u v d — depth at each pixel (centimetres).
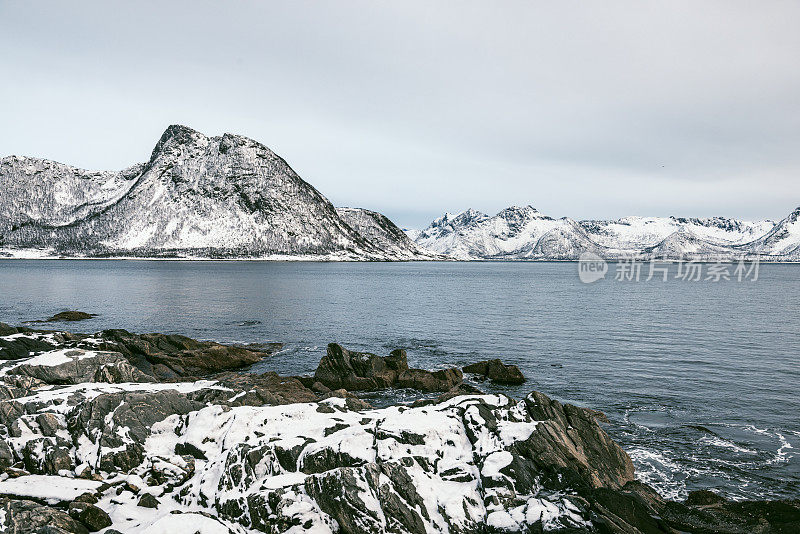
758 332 5947
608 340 5375
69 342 3866
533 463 1720
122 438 1848
